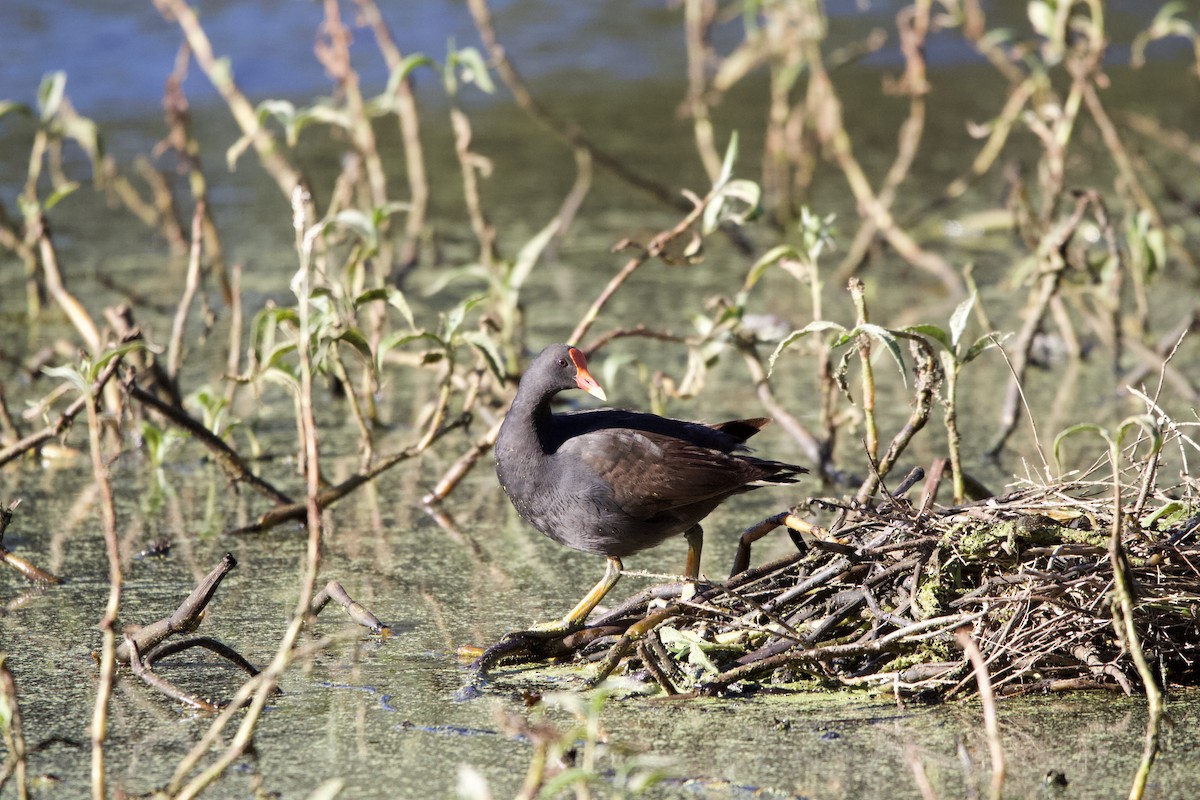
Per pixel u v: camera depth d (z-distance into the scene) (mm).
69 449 11922
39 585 9031
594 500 7879
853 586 7457
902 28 17250
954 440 8594
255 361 10930
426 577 9266
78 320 12336
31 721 7059
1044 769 6457
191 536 10023
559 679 7527
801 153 20234
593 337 14984
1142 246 13672
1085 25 14312
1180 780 6340
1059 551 7012
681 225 10367
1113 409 12789
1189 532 7258
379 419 12977
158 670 7707
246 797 6324
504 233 19234
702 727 6914
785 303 16484
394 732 6957
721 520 10367
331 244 13211
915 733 6824
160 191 17781
